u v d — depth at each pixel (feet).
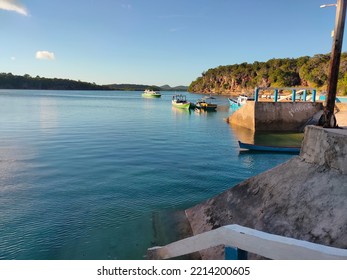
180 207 39.34
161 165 62.54
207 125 135.23
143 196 43.62
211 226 28.35
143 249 28.60
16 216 36.22
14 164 60.03
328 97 25.27
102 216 36.42
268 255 11.50
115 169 58.39
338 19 24.18
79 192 44.93
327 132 23.29
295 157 27.37
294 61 480.64
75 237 31.22
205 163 65.21
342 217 18.93
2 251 28.55
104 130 114.01
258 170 60.23
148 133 108.78
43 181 49.75
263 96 209.15
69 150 75.20
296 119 115.85
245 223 25.00
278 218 22.79
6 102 280.92
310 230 19.94
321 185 22.09
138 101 376.89
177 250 17.22
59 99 374.22
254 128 113.70
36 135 97.04
